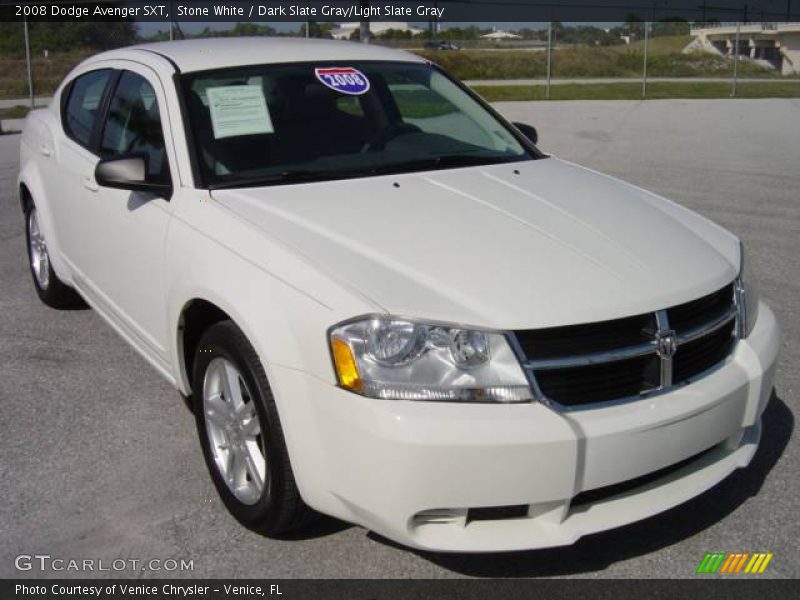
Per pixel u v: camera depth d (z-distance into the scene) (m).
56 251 5.04
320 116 3.95
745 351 3.04
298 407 2.71
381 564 2.97
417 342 2.57
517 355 2.57
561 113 20.62
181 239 3.35
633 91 29.47
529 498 2.56
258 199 3.36
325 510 2.77
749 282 3.27
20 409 4.16
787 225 7.96
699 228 3.51
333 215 3.20
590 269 2.86
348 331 2.60
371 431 2.52
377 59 4.48
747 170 11.38
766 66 52.56
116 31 20.50
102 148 4.36
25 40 18.47
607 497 2.79
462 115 4.41
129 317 4.02
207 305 3.24
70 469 3.60
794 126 17.50
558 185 3.71
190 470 3.60
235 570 2.95
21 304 5.73
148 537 3.13
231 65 4.02
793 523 3.19
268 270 2.90
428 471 2.50
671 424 2.70
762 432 3.85
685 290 2.87
